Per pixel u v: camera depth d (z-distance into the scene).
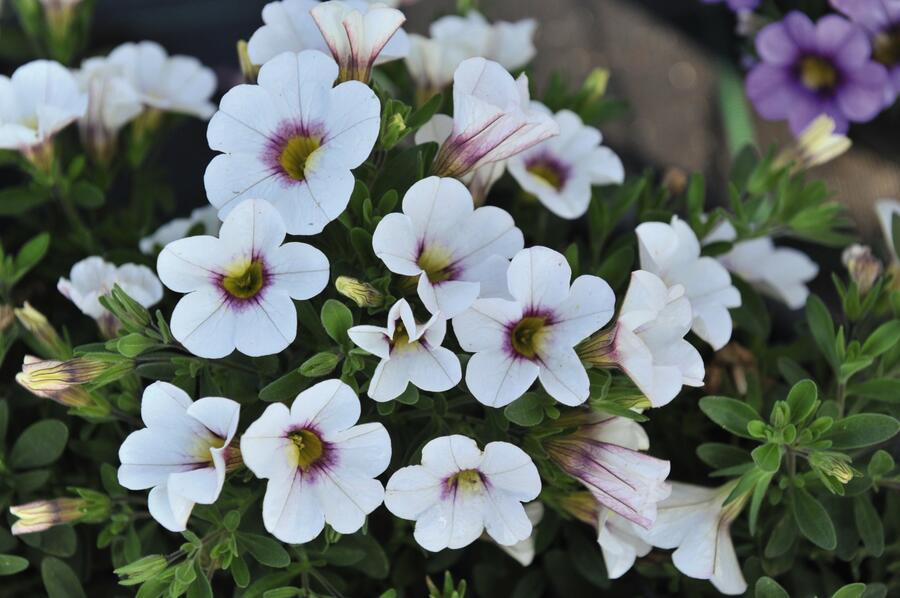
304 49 0.36
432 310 0.32
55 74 0.39
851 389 0.38
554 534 0.38
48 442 0.37
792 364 0.39
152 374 0.35
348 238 0.36
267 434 0.32
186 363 0.35
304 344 0.36
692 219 0.40
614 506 0.34
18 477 0.38
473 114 0.33
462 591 0.36
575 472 0.34
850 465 0.36
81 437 0.38
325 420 0.32
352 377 0.34
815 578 0.39
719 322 0.36
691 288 0.36
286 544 0.36
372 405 0.36
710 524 0.36
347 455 0.33
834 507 0.38
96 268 0.37
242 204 0.32
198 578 0.35
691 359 0.34
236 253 0.33
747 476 0.35
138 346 0.34
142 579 0.34
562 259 0.33
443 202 0.33
